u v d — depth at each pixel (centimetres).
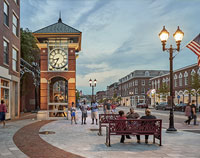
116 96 11600
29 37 3316
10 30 2003
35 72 3369
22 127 1326
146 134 830
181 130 1303
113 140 927
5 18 1909
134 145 826
